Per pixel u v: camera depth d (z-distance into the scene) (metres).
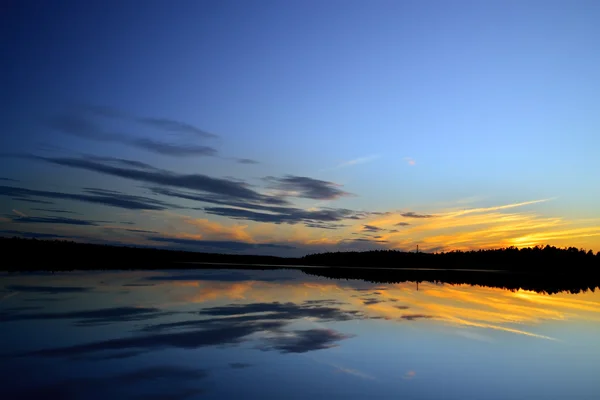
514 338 15.62
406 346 13.93
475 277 63.38
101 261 77.00
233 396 9.10
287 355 12.45
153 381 9.95
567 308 25.22
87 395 8.99
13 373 10.39
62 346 13.09
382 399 9.16
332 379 10.39
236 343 13.83
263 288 33.53
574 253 114.25
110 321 17.23
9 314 18.33
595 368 11.80
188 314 19.36
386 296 29.48
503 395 9.60
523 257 117.94
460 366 11.77
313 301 25.27
